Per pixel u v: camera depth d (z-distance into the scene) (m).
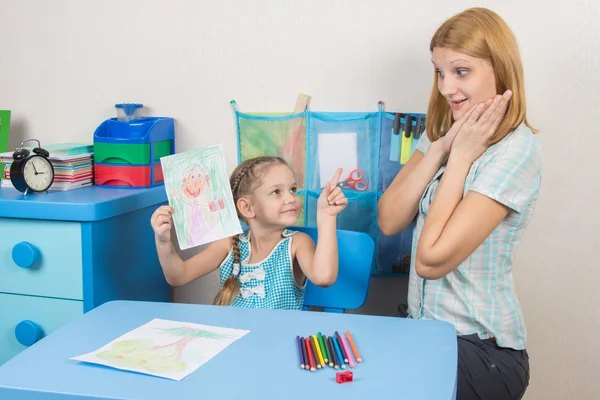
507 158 1.34
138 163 1.83
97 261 1.60
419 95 1.78
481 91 1.36
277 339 1.05
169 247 1.51
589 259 1.74
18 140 2.09
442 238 1.30
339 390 0.87
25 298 1.64
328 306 1.58
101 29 1.98
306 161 1.87
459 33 1.34
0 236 1.64
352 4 1.79
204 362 0.96
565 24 1.67
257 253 1.58
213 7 1.89
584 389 1.79
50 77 2.04
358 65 1.81
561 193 1.73
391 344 1.04
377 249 1.86
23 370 0.93
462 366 1.34
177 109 1.96
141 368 0.93
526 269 1.78
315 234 1.64
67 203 1.56
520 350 1.40
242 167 1.58
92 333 1.08
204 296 2.04
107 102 2.01
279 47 1.85
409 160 1.63
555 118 1.71
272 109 1.88
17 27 2.04
